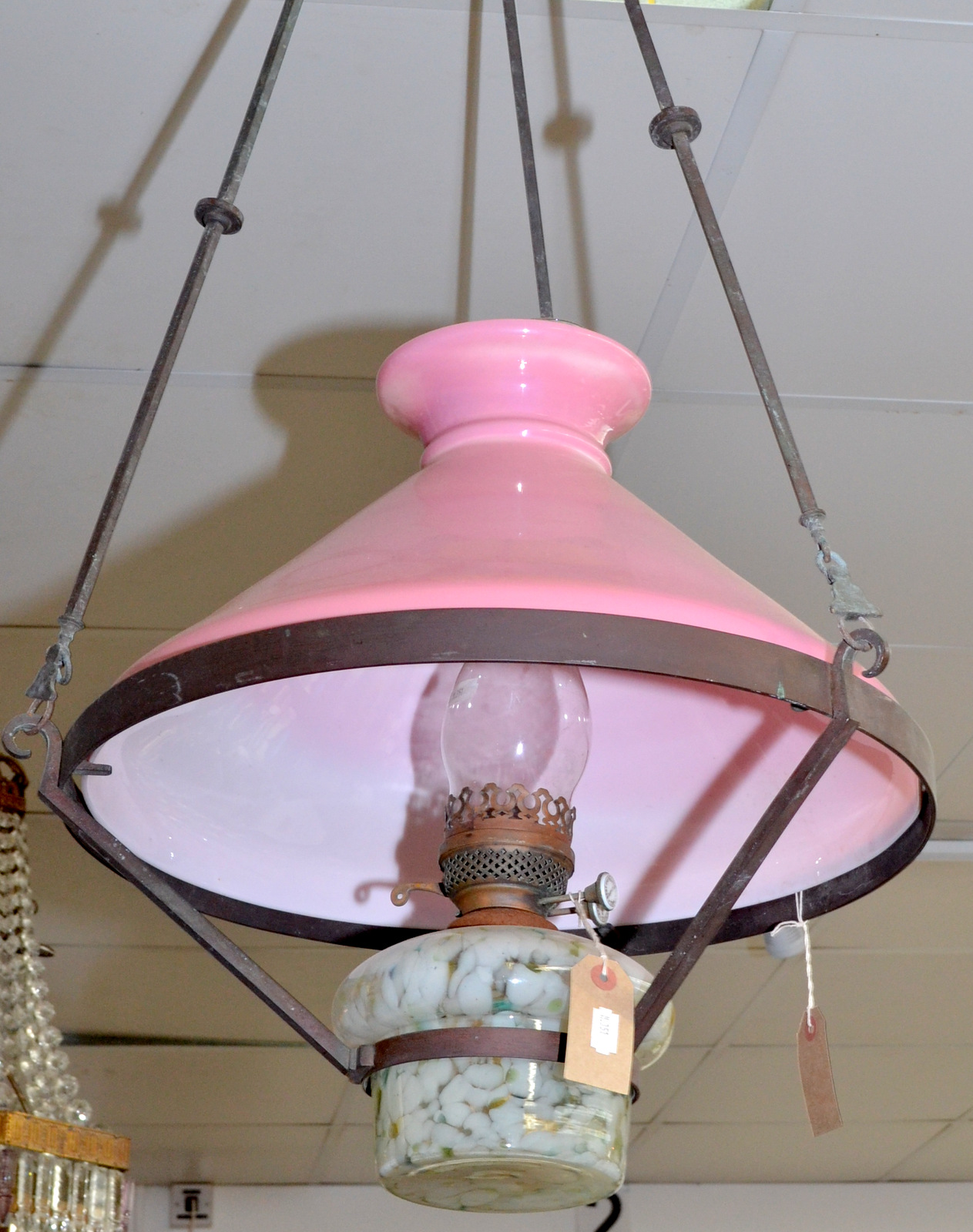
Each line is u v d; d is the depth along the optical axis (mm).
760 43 1062
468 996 524
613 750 698
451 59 1057
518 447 599
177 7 1017
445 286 1257
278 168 1136
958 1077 3383
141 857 606
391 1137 539
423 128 1108
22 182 1141
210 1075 3197
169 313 1264
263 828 669
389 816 699
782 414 535
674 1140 3732
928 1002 2992
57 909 2443
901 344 1336
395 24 1030
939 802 2219
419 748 701
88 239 1188
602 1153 532
